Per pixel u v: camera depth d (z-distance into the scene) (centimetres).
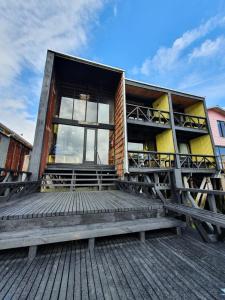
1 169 300
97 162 718
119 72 725
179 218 282
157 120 851
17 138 703
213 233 243
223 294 129
